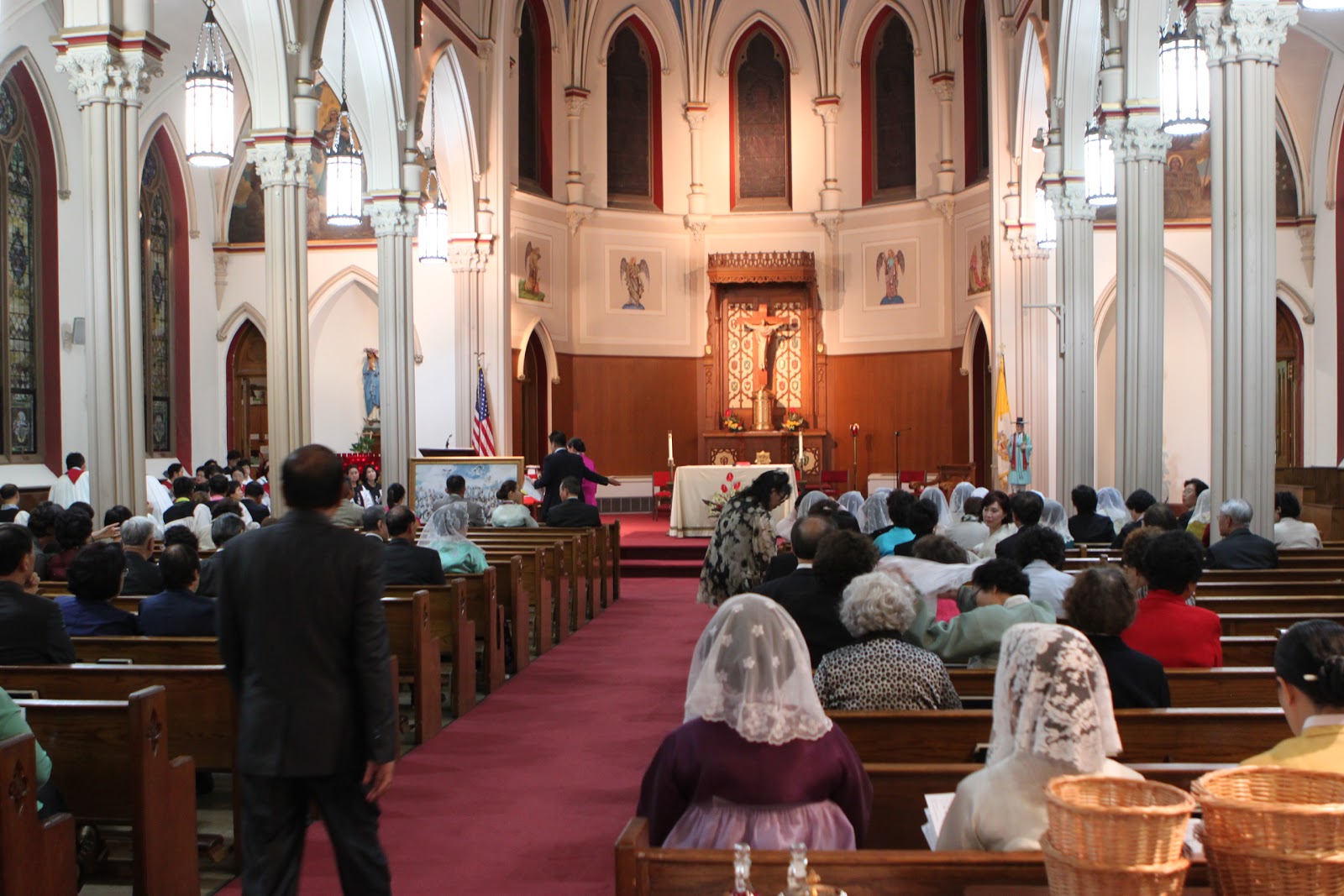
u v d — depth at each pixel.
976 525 10.30
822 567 5.64
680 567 18.31
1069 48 17.48
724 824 3.41
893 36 27.11
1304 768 2.65
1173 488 24.77
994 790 2.99
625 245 27.36
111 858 5.48
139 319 11.59
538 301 25.58
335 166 14.85
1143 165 14.59
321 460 4.35
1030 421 22.39
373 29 17.45
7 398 18.50
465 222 22.95
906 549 7.50
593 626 13.51
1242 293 11.12
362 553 4.32
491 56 22.84
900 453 26.78
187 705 5.69
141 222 22.55
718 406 27.72
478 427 21.77
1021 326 22.44
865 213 27.23
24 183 18.91
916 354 26.52
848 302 27.52
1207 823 2.36
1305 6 11.11
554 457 16.59
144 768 4.77
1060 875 2.36
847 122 27.58
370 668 4.27
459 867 5.73
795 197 27.86
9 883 3.86
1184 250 23.86
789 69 27.86
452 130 22.42
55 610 5.88
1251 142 11.06
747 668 3.47
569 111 26.64
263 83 14.40
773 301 27.61
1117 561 9.51
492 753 7.89
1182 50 11.12
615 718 8.94
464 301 23.09
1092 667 2.99
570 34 26.72
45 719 5.04
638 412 27.36
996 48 22.44
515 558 10.73
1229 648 6.29
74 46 11.20
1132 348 14.63
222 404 24.92
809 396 27.48
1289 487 18.42
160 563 6.93
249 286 24.89
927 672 4.74
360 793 4.32
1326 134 22.56
